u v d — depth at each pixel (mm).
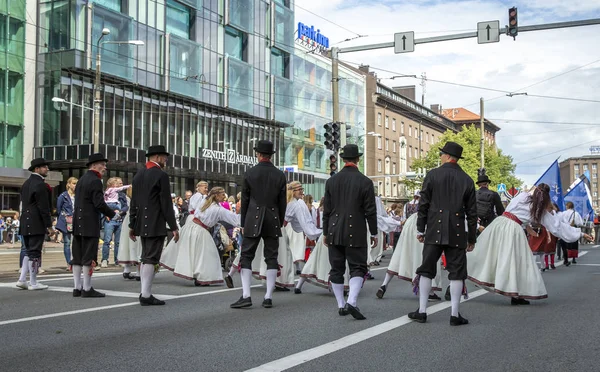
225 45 45750
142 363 5004
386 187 74562
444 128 97438
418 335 6258
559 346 5770
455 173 7043
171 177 42375
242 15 47188
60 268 14594
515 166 73500
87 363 5000
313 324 6875
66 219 13758
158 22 39562
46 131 35250
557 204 17000
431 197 7105
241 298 8172
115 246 14695
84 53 34719
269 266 8273
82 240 9117
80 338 6020
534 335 6301
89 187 9062
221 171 43938
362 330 6516
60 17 35031
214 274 10742
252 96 48062
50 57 35062
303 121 56344
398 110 78812
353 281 7340
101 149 34469
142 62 38094
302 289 10602
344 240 7363
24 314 7465
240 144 47531
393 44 20188
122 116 37750
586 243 35438
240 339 6000
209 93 43719
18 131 34938
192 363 5008
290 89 52812
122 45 36594
